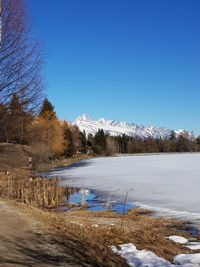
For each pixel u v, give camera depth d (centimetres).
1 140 1273
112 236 1308
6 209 1288
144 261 1077
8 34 1218
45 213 1372
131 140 19350
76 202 2608
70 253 902
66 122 11650
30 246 915
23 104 1244
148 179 4184
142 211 2192
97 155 14250
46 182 3481
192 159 9919
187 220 1908
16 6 1238
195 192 2962
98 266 879
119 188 3425
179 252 1295
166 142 19850
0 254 834
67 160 9206
